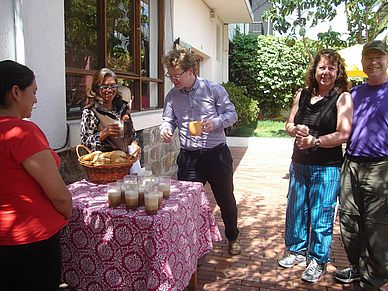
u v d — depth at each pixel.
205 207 2.90
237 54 14.84
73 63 3.71
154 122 5.70
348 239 2.82
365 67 2.60
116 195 2.22
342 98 2.72
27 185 1.63
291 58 14.48
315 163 2.87
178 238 2.32
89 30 3.97
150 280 2.03
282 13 8.41
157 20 6.22
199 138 3.09
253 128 13.77
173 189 2.70
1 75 1.60
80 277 2.29
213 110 3.11
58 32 3.08
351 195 2.72
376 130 2.54
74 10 3.69
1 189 1.62
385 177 2.51
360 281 2.72
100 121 2.89
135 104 5.38
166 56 2.93
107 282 2.20
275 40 14.66
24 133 1.59
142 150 5.36
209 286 2.91
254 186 6.21
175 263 2.26
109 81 2.88
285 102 15.23
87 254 2.24
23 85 1.64
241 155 9.52
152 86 6.16
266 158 9.09
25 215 1.64
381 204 2.53
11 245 1.64
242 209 4.91
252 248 3.65
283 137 11.96
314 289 2.89
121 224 2.11
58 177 1.66
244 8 10.40
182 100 3.12
